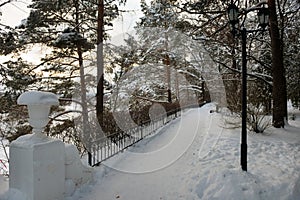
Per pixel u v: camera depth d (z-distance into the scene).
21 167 4.31
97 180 5.87
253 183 4.95
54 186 4.55
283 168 5.78
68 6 12.80
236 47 13.39
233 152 7.36
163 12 13.07
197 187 5.22
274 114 10.48
